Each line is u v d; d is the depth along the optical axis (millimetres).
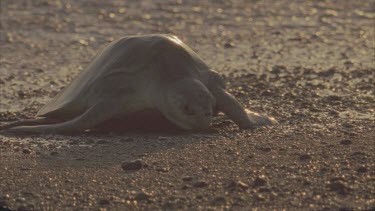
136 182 24828
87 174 25906
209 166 26172
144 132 31578
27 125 33406
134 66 31266
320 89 40594
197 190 23812
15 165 27266
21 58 53750
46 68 50031
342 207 22016
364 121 32656
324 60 51281
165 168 26094
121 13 78500
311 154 27078
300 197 22875
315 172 25031
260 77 44688
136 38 32344
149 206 22688
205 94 30781
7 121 35156
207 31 66875
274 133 30609
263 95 38969
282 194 23125
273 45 58844
